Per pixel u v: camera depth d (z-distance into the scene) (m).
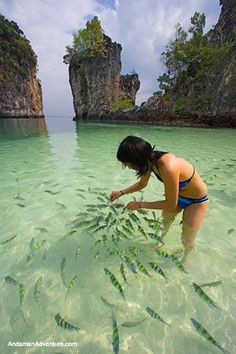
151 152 2.07
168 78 28.70
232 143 11.02
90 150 9.47
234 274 2.40
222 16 33.62
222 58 21.91
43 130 20.39
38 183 5.14
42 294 2.18
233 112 19.50
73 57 41.97
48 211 3.80
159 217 3.43
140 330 1.84
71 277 2.39
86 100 41.91
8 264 2.58
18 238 3.06
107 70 39.38
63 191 4.65
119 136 15.12
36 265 2.57
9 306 2.05
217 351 1.67
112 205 3.81
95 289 2.24
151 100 29.86
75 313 1.99
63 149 9.74
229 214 3.65
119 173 5.87
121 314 1.98
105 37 39.88
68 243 2.94
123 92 46.91
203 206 2.41
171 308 2.02
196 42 27.28
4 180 5.38
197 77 24.17
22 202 4.15
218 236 3.07
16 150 9.55
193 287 2.24
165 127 22.78
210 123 21.66
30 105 65.69
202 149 9.32
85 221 3.27
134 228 3.17
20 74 61.25
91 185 4.99
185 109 24.00
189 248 2.66
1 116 53.84
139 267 2.34
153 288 2.24
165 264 2.53
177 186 2.11
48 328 1.85
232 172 5.78
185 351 1.68
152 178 5.39
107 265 2.55
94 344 1.73
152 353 1.67
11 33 58.88
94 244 2.89
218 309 2.00
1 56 54.88
